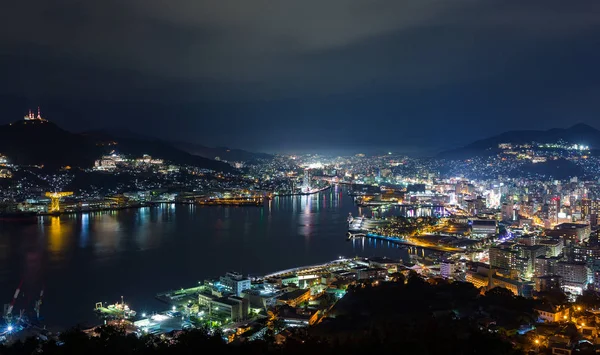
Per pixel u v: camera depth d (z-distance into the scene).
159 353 117.00
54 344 120.88
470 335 129.12
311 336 135.38
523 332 147.25
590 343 134.50
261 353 119.00
